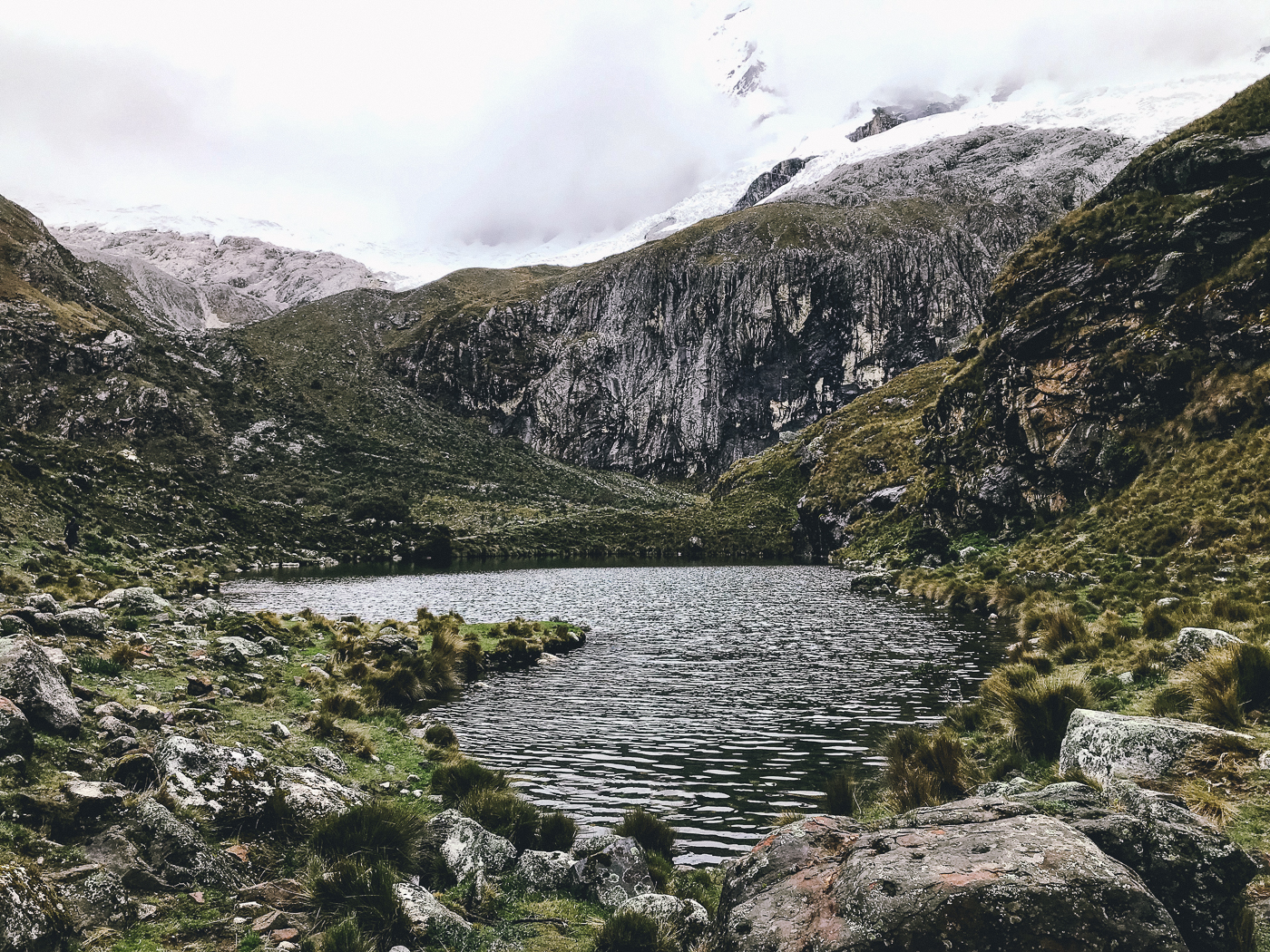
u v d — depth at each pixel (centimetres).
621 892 914
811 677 2586
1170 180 5672
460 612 4888
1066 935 487
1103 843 628
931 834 639
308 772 1180
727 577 8325
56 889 674
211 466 18238
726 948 611
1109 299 5394
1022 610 3353
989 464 6316
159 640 2038
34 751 923
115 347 19575
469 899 870
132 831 805
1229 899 596
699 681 2605
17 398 16750
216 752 1005
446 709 2227
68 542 4916
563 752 1767
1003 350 6262
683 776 1576
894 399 15750
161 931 689
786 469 17412
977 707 1783
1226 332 4378
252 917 740
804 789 1482
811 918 579
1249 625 1772
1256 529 2866
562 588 6894
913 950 495
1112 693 1550
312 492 18275
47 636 1633
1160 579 2812
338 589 6488
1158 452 4400
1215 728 1009
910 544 7056
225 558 8225
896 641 3262
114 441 17288
